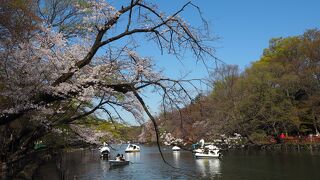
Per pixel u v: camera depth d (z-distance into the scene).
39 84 10.41
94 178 33.00
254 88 53.59
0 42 11.03
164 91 10.17
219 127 47.78
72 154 66.56
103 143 18.83
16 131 15.16
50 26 13.30
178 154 58.84
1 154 14.98
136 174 35.19
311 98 53.94
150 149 81.50
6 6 11.32
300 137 56.00
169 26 10.23
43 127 14.18
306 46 59.50
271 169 32.50
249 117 53.16
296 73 57.09
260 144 54.28
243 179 28.19
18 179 17.30
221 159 44.38
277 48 73.62
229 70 54.62
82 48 12.05
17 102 10.62
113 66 11.34
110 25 10.43
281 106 53.75
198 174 32.34
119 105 13.03
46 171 32.28
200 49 10.07
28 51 10.70
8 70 10.55
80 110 15.81
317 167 31.94
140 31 10.50
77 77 11.34
